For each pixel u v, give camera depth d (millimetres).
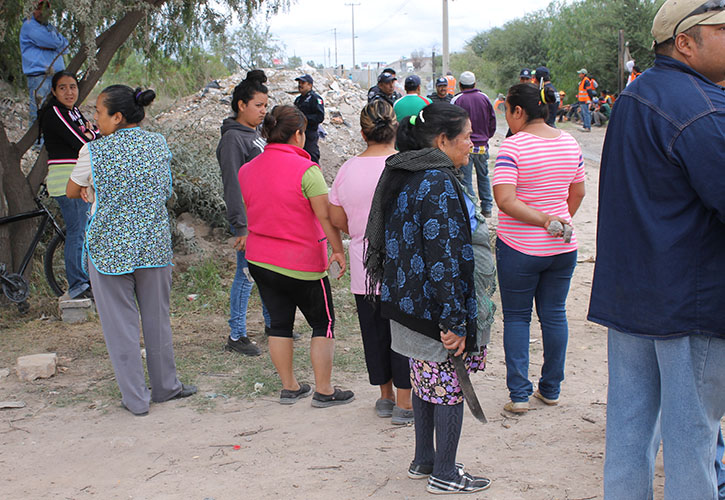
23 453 3895
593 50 36344
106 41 6727
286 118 4301
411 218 3039
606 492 2682
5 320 6301
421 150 3111
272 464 3688
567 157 3963
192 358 5375
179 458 3787
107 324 4367
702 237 2316
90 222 4332
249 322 6277
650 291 2404
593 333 5793
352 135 15898
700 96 2291
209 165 8773
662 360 2441
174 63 8188
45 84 7957
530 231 3994
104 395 4738
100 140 4324
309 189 4219
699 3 2316
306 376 5031
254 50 9906
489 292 3260
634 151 2426
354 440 3971
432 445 3443
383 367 4184
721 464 3037
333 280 7168
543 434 3959
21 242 6707
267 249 4312
